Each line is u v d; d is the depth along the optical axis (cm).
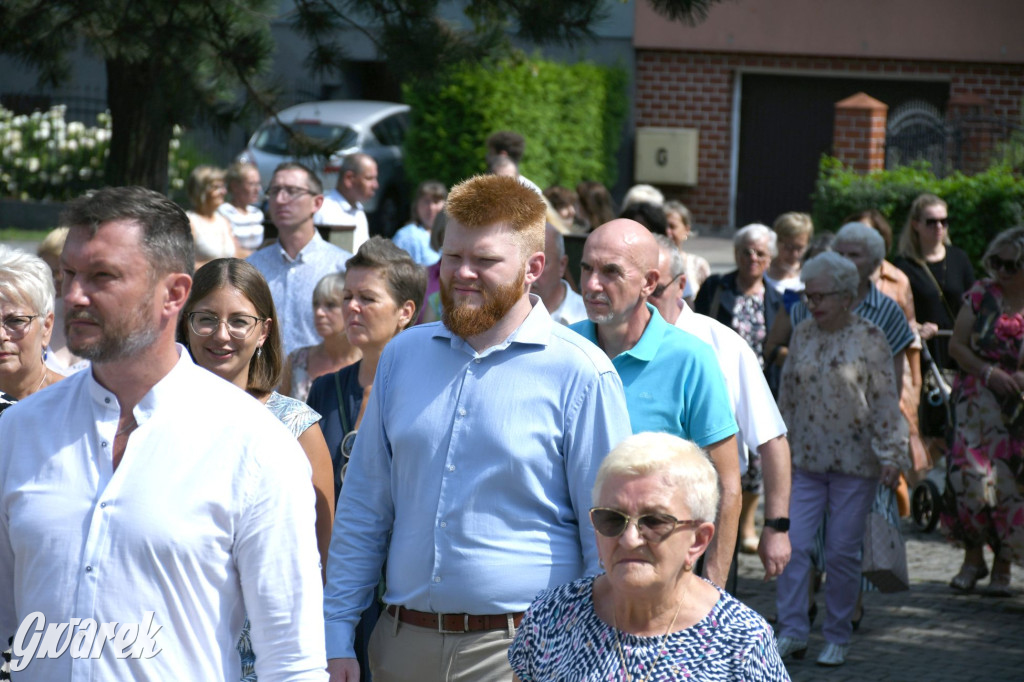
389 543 500
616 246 551
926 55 2672
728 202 2834
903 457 805
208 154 2578
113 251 344
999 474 948
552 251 768
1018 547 941
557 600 401
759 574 1020
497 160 1230
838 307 811
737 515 565
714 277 1105
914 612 935
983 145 2384
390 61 1316
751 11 2739
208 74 1348
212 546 354
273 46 1352
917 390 989
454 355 470
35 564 354
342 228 1138
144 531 348
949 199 1812
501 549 454
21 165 2472
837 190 1911
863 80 2769
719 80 2797
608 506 376
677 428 557
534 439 455
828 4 2706
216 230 1337
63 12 1252
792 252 1159
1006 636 883
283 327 954
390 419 479
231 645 366
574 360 460
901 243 1267
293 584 364
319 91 2841
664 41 2784
